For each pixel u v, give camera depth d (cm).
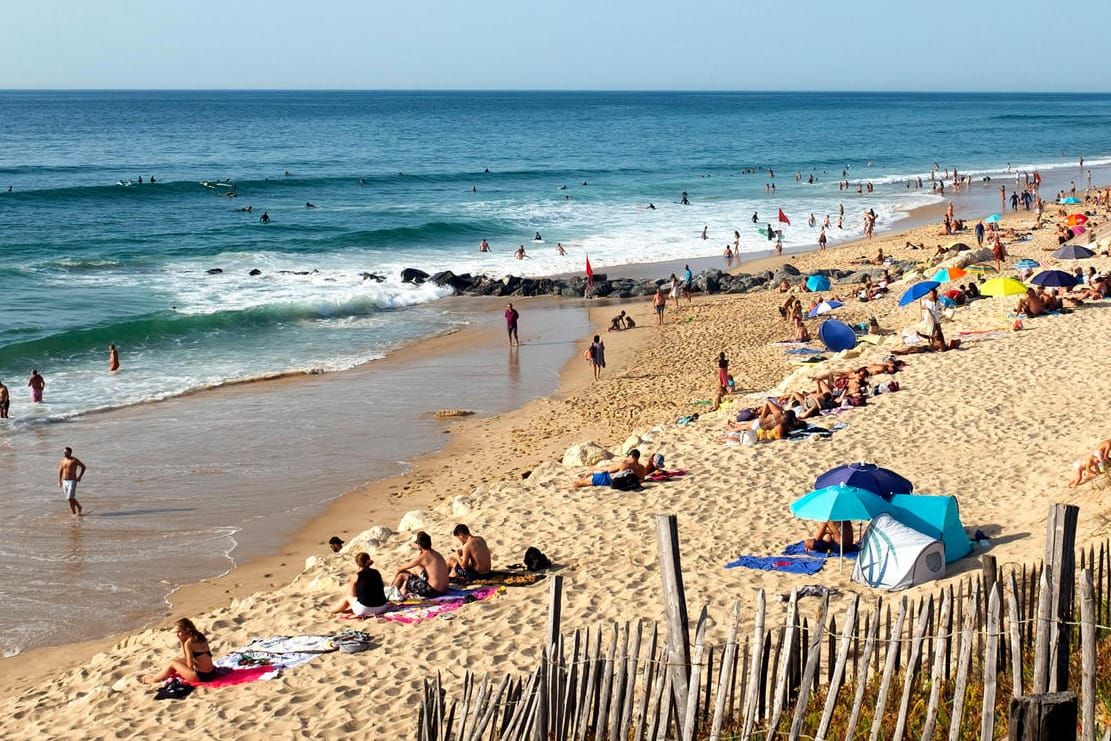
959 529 1315
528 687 830
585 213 6744
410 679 1160
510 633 1255
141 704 1169
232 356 3262
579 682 806
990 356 2417
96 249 5069
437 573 1401
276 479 2194
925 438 1889
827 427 2006
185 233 5634
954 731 674
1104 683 759
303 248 5300
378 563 1573
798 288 4094
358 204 7044
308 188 7850
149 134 14238
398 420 2606
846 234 5969
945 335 2733
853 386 2216
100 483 2167
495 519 1689
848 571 1322
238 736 1066
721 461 1866
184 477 2205
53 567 1777
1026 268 3684
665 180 8831
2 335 3359
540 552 1492
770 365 2938
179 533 1919
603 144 13225
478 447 2384
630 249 5456
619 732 776
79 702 1198
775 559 1385
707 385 2783
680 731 764
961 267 3903
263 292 4194
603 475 1794
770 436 1966
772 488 1705
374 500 2072
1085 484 1467
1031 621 842
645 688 780
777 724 753
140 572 1759
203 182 7550
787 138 14550
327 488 2142
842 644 731
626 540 1535
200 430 2522
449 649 1224
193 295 4106
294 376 3033
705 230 5747
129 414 2650
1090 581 662
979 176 9219
